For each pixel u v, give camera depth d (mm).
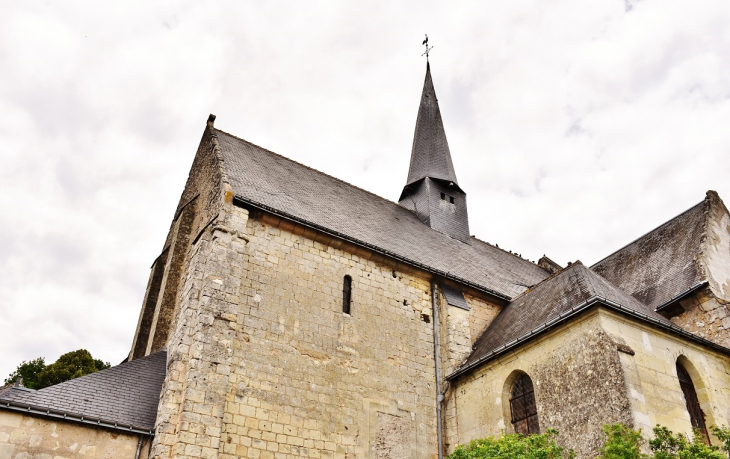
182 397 13031
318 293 16438
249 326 14711
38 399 12375
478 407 16484
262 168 19875
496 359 16453
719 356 16078
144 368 15094
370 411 15742
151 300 19000
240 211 15969
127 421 12945
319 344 15719
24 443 11750
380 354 16781
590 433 13172
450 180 27125
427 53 33625
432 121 30172
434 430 16781
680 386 14844
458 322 18656
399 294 18219
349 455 14789
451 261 21453
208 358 13539
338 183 23109
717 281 18594
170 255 18219
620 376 13078
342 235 17344
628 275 22391
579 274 17422
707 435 14594
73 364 29891
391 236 20453
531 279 25188
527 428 15180
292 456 13898
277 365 14703
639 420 12516
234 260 15164
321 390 15133
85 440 12359
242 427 13469
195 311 14289
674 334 15078
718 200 21266
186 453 12266
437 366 17766
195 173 20562
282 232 16672
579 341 14383
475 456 11562
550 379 14727
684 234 21125
